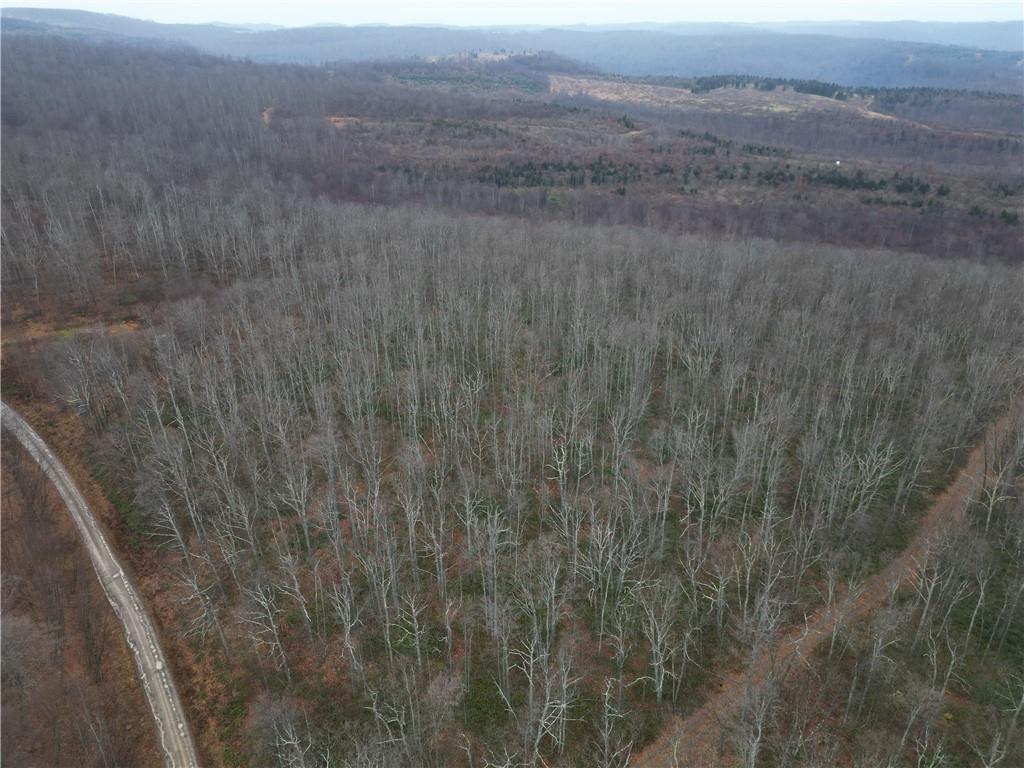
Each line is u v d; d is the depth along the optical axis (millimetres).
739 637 56344
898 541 67312
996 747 44469
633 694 53844
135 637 60156
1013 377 86562
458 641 58094
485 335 101625
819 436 76500
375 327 97375
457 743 50625
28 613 60562
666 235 134125
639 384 85438
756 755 46719
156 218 120438
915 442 76875
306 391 87625
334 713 52906
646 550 62469
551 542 65062
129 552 68000
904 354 89625
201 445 74250
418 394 83875
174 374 84750
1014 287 108250
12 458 77062
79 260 107438
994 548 65375
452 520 69375
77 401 78438
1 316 101375
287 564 59656
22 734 51969
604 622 59125
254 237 124250
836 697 52750
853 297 107500
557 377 92688
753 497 70938
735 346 92688
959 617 58750
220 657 58094
